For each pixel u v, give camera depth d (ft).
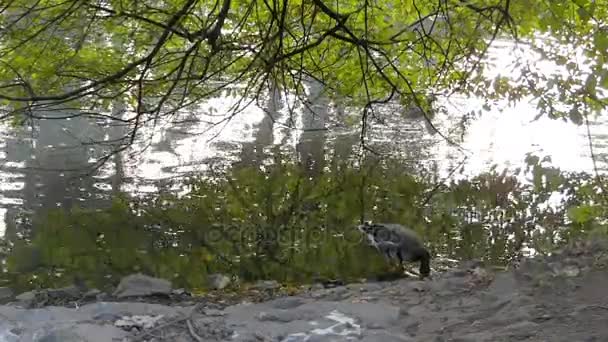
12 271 34.96
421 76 44.73
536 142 68.13
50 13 28.55
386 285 28.19
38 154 61.46
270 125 70.59
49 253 37.24
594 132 72.90
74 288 31.22
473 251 37.24
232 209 45.50
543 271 26.91
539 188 48.62
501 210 44.45
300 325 22.82
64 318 23.25
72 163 58.23
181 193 49.93
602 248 29.99
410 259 33.83
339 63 42.39
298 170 55.21
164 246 38.83
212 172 55.83
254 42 31.65
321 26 37.17
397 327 22.89
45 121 69.82
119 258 36.50
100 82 21.58
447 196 48.21
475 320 22.94
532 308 23.21
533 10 29.07
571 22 35.60
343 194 48.67
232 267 35.68
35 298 28.99
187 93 28.63
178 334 22.30
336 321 23.11
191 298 28.78
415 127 72.08
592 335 20.74
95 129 67.00
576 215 29.53
